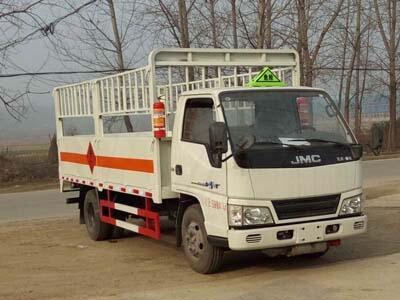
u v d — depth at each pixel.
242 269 7.90
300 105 7.45
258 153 6.85
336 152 7.23
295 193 6.95
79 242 10.69
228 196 6.88
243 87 7.47
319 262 8.16
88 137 10.47
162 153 8.05
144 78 8.27
